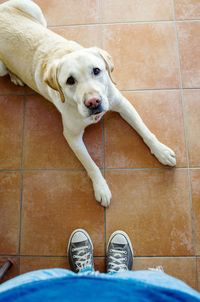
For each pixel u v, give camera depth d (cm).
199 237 149
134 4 175
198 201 152
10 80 173
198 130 159
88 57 115
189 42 168
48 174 161
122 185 156
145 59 168
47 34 140
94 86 116
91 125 163
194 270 146
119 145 160
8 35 143
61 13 177
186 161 156
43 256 154
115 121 163
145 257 149
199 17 171
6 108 170
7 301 79
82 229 153
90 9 176
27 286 85
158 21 172
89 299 76
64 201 158
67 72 115
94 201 156
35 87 150
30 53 140
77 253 148
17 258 154
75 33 174
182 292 87
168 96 163
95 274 95
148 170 157
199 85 163
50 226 156
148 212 153
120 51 170
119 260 145
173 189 154
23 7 146
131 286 83
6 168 163
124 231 152
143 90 165
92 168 151
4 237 157
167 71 166
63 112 134
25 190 161
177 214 152
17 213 159
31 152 164
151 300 79
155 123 162
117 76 167
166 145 159
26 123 168
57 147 163
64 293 79
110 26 173
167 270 147
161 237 150
